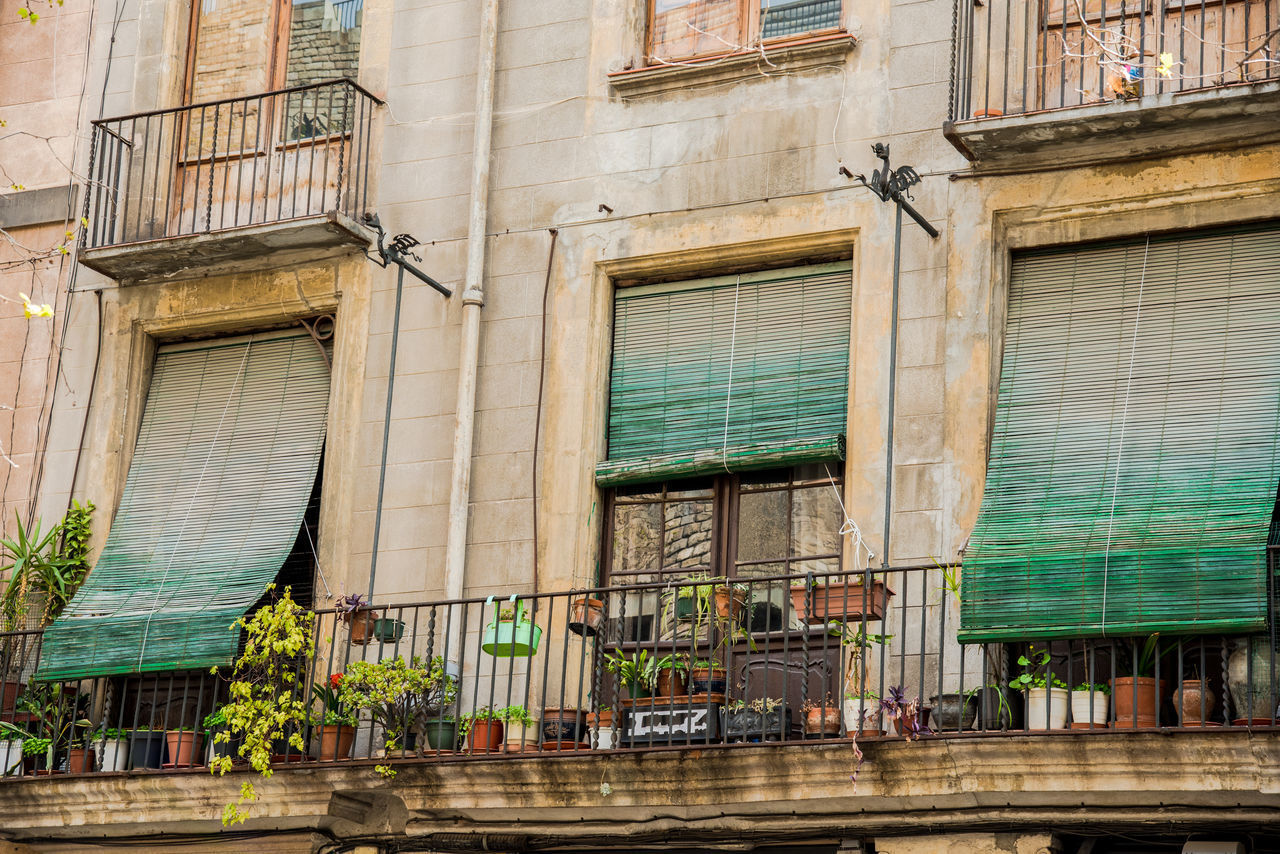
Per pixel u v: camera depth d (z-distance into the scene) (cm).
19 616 1667
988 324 1434
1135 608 1280
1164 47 1452
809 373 1501
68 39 1834
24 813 1563
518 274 1602
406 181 1664
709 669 1359
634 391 1559
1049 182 1443
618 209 1581
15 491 1736
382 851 1473
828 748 1307
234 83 1778
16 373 1769
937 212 1472
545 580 1522
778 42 1566
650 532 1536
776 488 1502
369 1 1731
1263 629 1242
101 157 1750
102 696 1644
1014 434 1407
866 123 1515
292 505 1633
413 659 1446
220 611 1566
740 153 1552
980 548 1348
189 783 1494
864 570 1309
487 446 1572
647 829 1393
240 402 1697
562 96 1627
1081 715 1280
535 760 1384
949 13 1506
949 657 1385
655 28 1633
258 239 1647
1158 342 1395
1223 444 1343
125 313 1741
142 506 1691
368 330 1644
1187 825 1249
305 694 1500
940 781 1294
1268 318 1368
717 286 1553
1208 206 1398
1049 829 1286
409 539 1576
